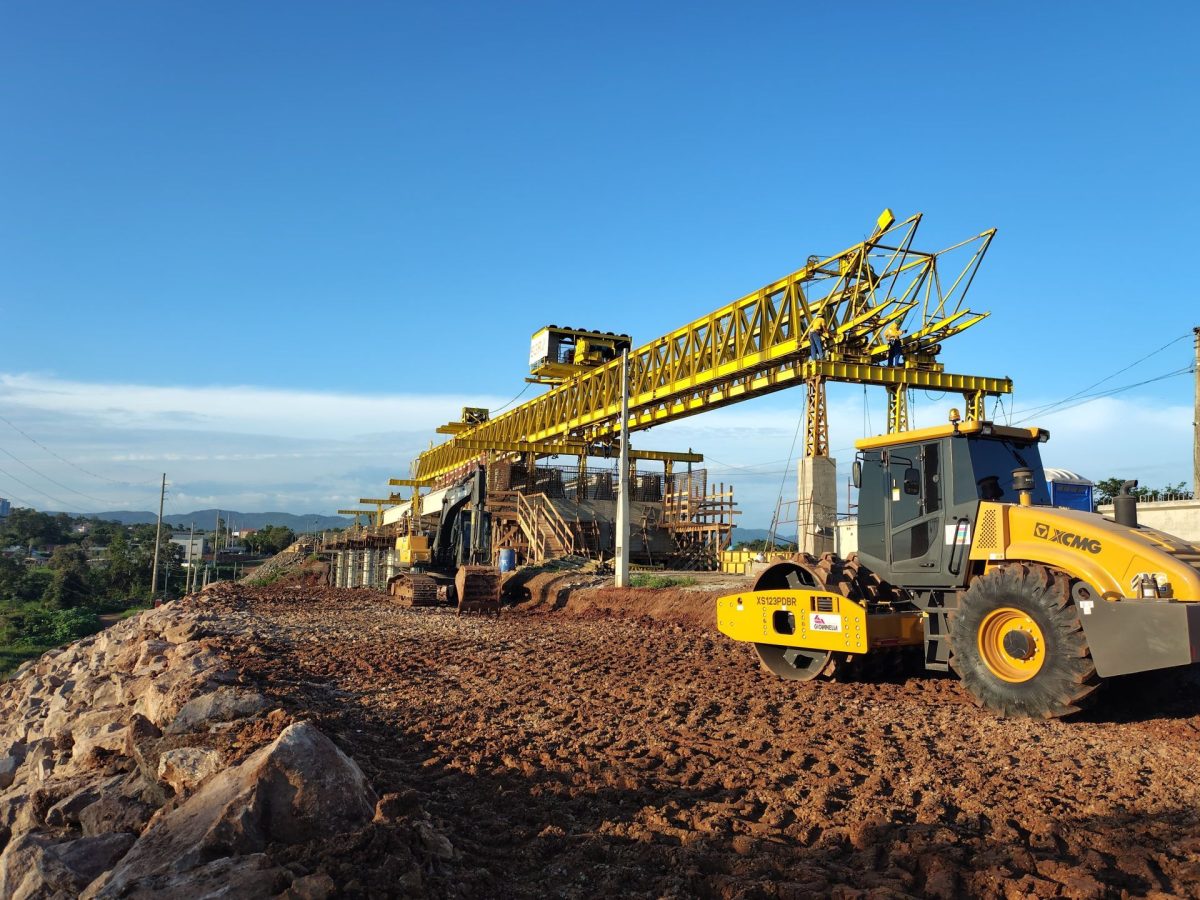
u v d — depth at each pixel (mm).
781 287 28484
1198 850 4926
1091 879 4387
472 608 23672
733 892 4227
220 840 4199
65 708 14625
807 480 25641
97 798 6363
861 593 10367
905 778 6488
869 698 9789
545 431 43719
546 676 11195
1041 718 8555
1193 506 20656
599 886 4398
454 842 4797
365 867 3957
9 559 100688
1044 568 8742
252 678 10648
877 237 25719
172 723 7684
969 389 27734
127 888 3842
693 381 31844
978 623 9125
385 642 14969
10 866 5043
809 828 5344
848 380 26281
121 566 95375
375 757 6848
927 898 4301
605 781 6320
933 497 10172
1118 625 7934
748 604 11453
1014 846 4977
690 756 7016
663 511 41094
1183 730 8250
